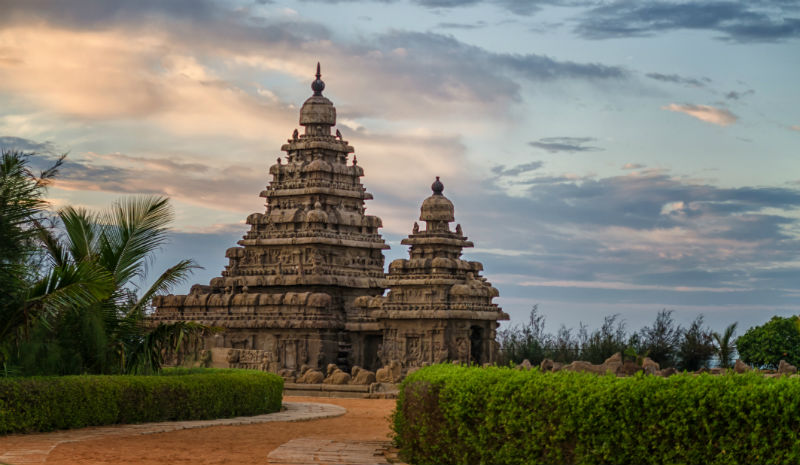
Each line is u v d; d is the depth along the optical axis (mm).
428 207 75125
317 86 85188
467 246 76125
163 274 41438
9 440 29469
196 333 42625
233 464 26516
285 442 32969
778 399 19453
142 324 42031
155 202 40344
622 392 21422
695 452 20312
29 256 35469
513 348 72750
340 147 84250
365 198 84375
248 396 44625
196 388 40312
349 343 78812
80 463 25297
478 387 25016
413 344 73375
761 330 74250
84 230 39312
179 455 28062
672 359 69875
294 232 81125
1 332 33219
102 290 33844
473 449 25109
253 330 79250
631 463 21172
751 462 19609
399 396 31625
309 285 79625
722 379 20766
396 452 30188
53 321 37969
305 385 67875
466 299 72312
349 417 47094
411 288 73812
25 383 31828
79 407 33719
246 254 84000
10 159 33625
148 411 37375
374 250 84062
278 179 84438
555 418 22641
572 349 71625
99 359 39219
